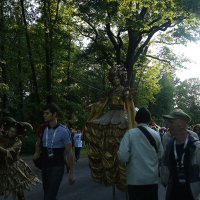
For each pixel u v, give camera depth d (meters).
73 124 36.91
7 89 27.62
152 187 6.76
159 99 92.25
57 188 7.44
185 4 29.09
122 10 29.94
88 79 55.88
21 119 33.59
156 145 6.82
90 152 9.38
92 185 14.85
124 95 9.14
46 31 32.28
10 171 8.60
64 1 32.31
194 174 5.38
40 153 7.73
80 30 38.06
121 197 12.05
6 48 30.20
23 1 31.55
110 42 39.09
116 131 9.07
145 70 45.97
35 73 34.66
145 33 36.09
